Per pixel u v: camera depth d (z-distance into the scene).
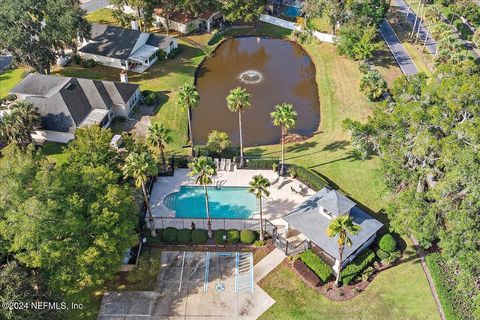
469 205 47.34
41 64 89.00
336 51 106.81
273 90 95.38
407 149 57.75
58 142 77.81
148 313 51.69
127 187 54.66
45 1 88.38
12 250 45.19
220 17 121.31
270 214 63.75
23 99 77.69
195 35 114.56
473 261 45.56
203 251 58.88
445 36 93.12
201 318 51.09
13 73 96.50
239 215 64.00
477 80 58.22
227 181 69.38
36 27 86.50
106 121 80.81
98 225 48.44
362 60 100.38
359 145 64.50
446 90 58.94
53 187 48.97
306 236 56.66
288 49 112.75
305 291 53.62
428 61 100.31
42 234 45.47
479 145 51.75
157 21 115.44
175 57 105.06
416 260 56.53
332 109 86.81
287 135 80.44
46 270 48.06
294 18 124.19
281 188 68.06
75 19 89.69
